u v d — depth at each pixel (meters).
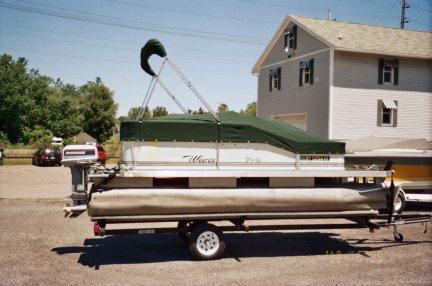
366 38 26.81
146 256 8.42
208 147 8.12
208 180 8.05
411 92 26.70
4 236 9.84
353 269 7.69
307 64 26.84
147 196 7.58
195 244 8.03
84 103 62.56
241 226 8.12
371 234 10.82
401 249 9.23
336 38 25.58
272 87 31.16
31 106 60.75
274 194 8.11
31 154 40.56
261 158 8.35
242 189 8.05
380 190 8.73
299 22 27.64
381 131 25.98
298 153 8.48
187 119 8.49
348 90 25.12
